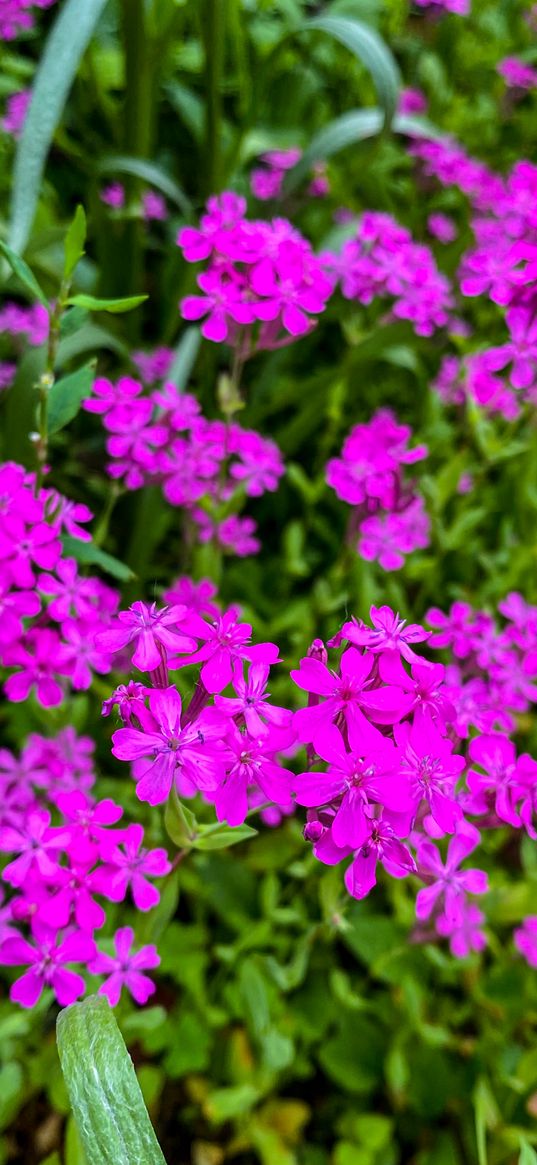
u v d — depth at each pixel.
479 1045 0.34
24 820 0.29
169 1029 0.33
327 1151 0.34
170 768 0.23
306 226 0.50
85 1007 0.24
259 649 0.24
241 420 0.43
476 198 0.49
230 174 0.44
